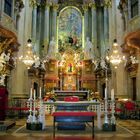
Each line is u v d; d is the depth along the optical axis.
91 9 26.11
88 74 24.38
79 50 25.34
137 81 15.91
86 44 24.88
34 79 22.72
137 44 14.58
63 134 8.55
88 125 11.17
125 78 18.22
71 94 20.88
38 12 25.94
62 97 20.48
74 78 24.33
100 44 25.45
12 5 15.66
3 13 13.71
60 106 10.61
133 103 14.48
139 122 12.62
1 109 10.67
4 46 14.58
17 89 18.06
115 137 7.91
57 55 24.80
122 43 17.89
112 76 20.52
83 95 20.89
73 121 8.12
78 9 26.56
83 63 24.53
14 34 14.37
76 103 10.07
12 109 14.22
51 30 25.88
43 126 9.85
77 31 26.11
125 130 9.55
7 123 10.20
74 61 24.61
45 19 25.56
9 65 15.77
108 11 24.88
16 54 18.16
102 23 25.91
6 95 11.14
